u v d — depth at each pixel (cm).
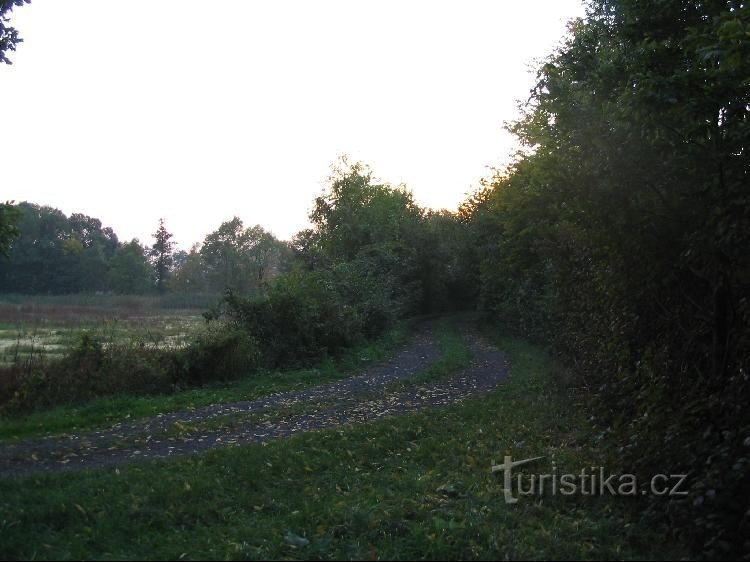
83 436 950
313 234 3938
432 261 4044
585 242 804
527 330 2270
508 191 1403
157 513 560
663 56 653
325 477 691
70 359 1324
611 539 511
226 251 7462
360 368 1811
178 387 1394
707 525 458
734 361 610
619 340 880
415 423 973
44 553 473
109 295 6850
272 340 1770
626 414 778
